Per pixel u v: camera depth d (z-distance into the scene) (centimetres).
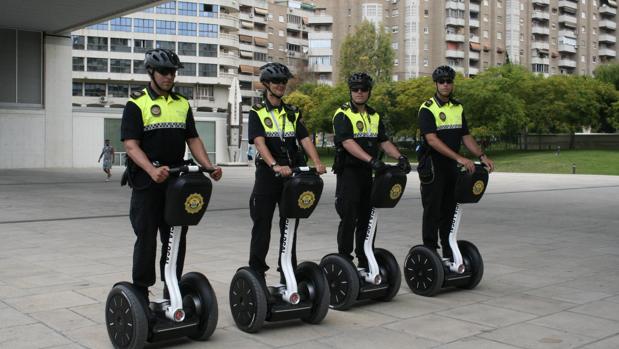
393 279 506
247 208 1287
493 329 436
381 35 5528
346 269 480
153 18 6412
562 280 601
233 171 2927
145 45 6431
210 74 6619
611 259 718
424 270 534
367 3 7306
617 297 534
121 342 383
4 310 479
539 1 7862
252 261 454
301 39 8475
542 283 588
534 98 4453
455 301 519
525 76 4488
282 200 423
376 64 5459
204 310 399
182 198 365
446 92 542
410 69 7125
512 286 575
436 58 7144
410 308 496
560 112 4344
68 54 2875
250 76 7675
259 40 7750
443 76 534
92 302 504
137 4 2253
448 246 560
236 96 3522
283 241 445
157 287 554
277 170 416
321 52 7544
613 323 452
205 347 397
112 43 6331
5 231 919
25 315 465
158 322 386
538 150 4516
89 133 3014
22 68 2769
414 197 1591
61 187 1792
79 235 881
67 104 2880
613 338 415
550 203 1443
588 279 606
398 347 396
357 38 5519
